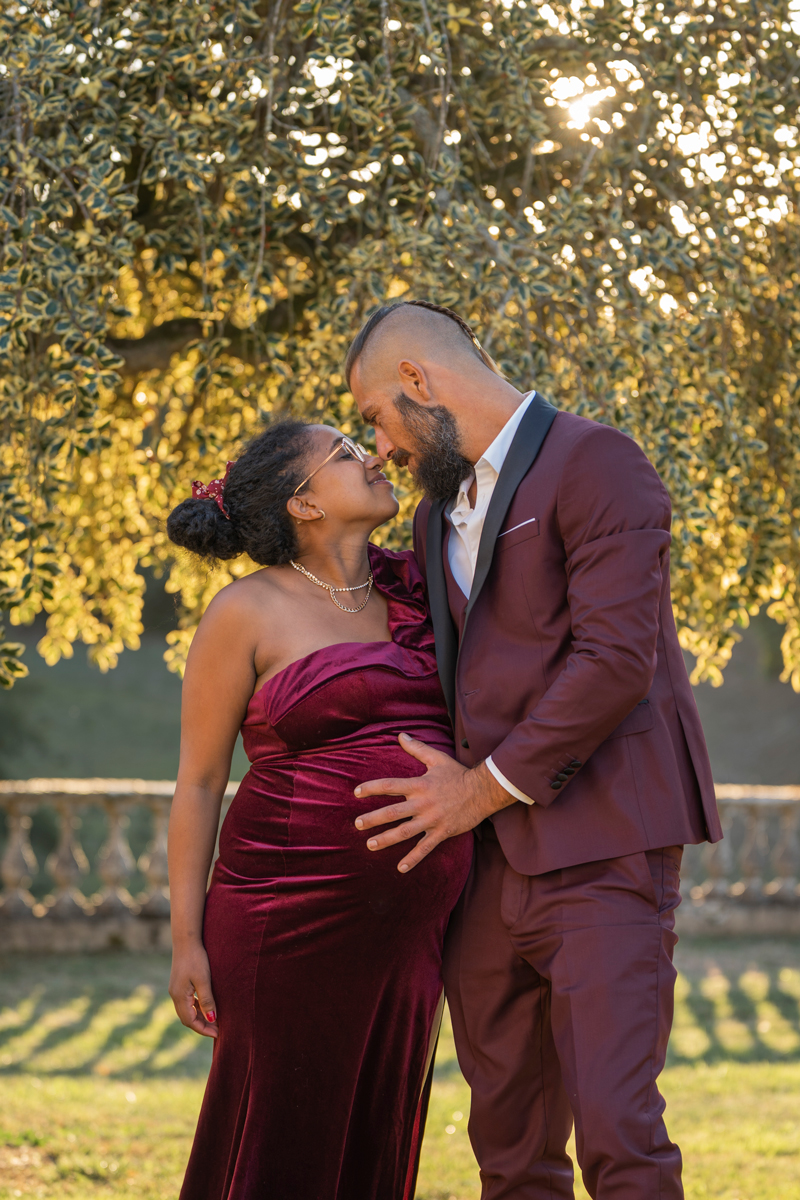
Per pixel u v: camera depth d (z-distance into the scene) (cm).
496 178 415
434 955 238
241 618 238
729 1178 384
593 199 394
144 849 1548
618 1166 205
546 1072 239
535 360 355
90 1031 638
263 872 233
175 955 239
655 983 216
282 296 422
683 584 449
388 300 348
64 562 408
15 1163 389
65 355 333
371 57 373
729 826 950
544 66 382
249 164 349
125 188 334
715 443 401
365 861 228
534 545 225
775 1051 614
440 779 225
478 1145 245
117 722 2141
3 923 822
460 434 239
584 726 211
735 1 397
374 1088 234
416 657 245
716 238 377
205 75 339
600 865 222
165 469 438
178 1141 427
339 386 357
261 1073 229
